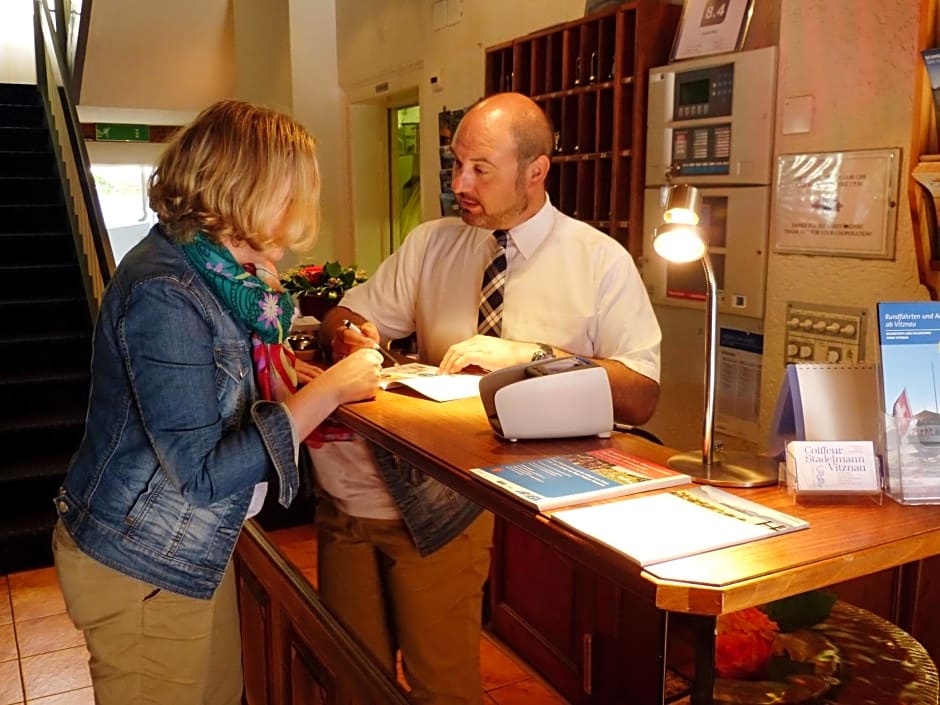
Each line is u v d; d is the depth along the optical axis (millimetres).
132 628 1384
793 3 2385
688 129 2682
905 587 1481
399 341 2270
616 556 906
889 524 1018
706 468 1224
